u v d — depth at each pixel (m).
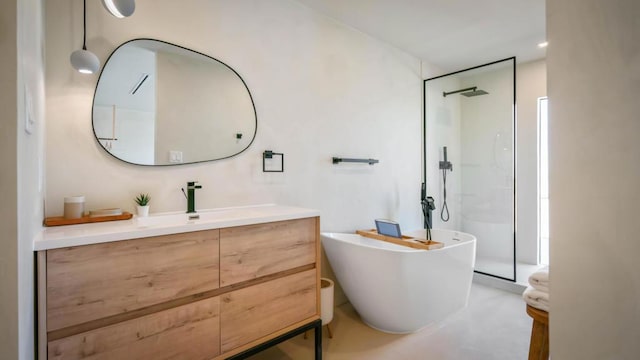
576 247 0.94
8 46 0.81
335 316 2.62
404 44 3.29
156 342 1.28
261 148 2.27
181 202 1.90
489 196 3.48
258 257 1.62
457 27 2.91
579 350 0.93
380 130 3.20
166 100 1.85
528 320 2.53
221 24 2.07
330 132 2.74
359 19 2.77
